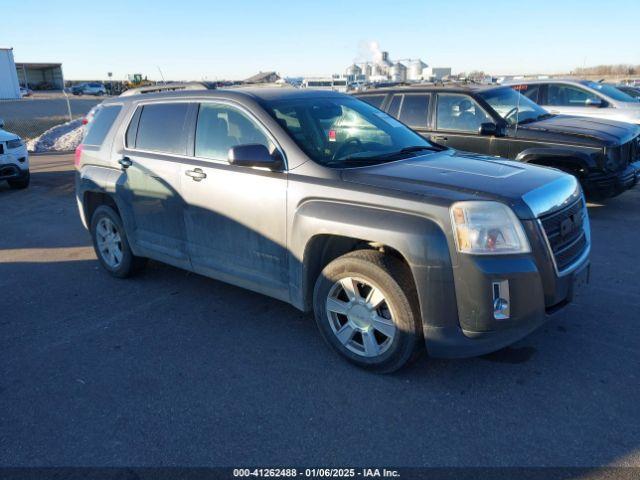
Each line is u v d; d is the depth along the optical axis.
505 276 3.04
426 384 3.44
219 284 5.32
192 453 2.88
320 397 3.34
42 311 4.82
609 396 3.25
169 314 4.65
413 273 3.17
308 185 3.64
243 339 4.15
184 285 5.32
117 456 2.87
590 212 7.66
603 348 3.81
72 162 14.35
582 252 3.63
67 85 73.75
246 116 4.13
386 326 3.43
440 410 3.17
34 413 3.28
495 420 3.06
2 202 9.77
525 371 3.55
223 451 2.88
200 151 4.44
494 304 3.06
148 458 2.85
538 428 2.98
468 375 3.53
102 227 5.58
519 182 3.38
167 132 4.73
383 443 2.90
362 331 3.55
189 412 3.23
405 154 4.11
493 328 3.10
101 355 3.97
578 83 11.12
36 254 6.59
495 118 7.58
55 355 3.99
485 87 8.04
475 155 4.29
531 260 3.11
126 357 3.93
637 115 10.25
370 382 3.49
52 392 3.50
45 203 9.58
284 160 3.84
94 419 3.20
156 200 4.75
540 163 7.47
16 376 3.72
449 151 4.41
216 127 4.35
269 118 3.99
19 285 5.51
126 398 3.41
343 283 3.58
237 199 4.06
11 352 4.07
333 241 3.76
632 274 5.19
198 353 3.95
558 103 11.28
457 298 3.12
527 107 8.34
